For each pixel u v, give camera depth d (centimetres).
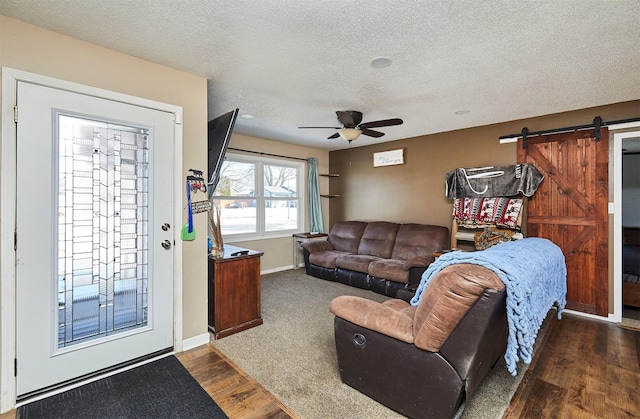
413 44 201
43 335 186
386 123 313
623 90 277
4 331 174
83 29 185
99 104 205
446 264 165
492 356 174
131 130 220
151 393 189
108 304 212
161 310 234
